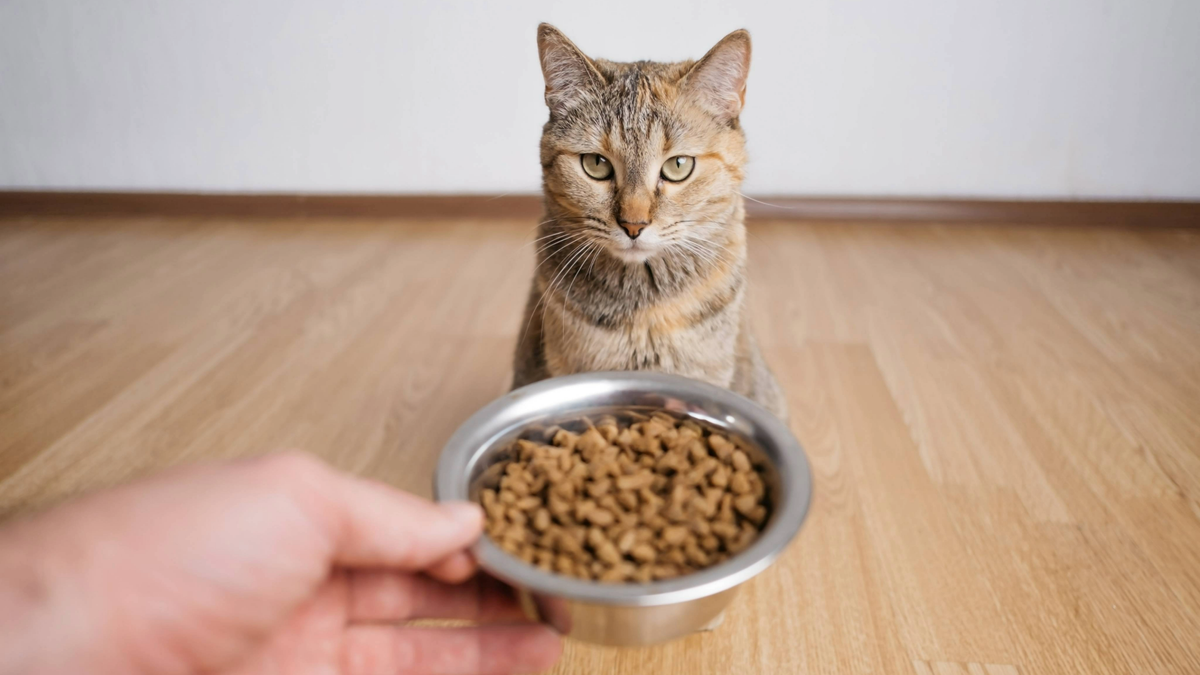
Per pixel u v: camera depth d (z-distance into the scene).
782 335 0.83
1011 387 0.74
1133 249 1.01
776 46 1.03
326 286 0.94
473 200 1.14
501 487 0.42
